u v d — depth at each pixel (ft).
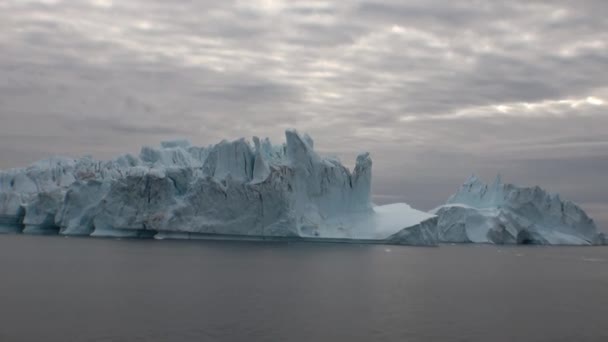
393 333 108.78
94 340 98.94
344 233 325.42
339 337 104.53
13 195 377.91
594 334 113.91
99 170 383.04
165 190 316.60
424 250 353.72
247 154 317.42
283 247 305.12
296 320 116.57
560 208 476.95
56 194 365.20
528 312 135.44
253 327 109.81
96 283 159.53
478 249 398.83
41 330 104.73
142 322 111.65
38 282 160.04
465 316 127.24
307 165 321.11
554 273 238.07
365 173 339.57
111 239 329.72
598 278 221.87
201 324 111.14
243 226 309.01
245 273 188.55
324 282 173.47
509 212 466.70
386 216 346.13
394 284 176.14
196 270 192.75
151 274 179.93
